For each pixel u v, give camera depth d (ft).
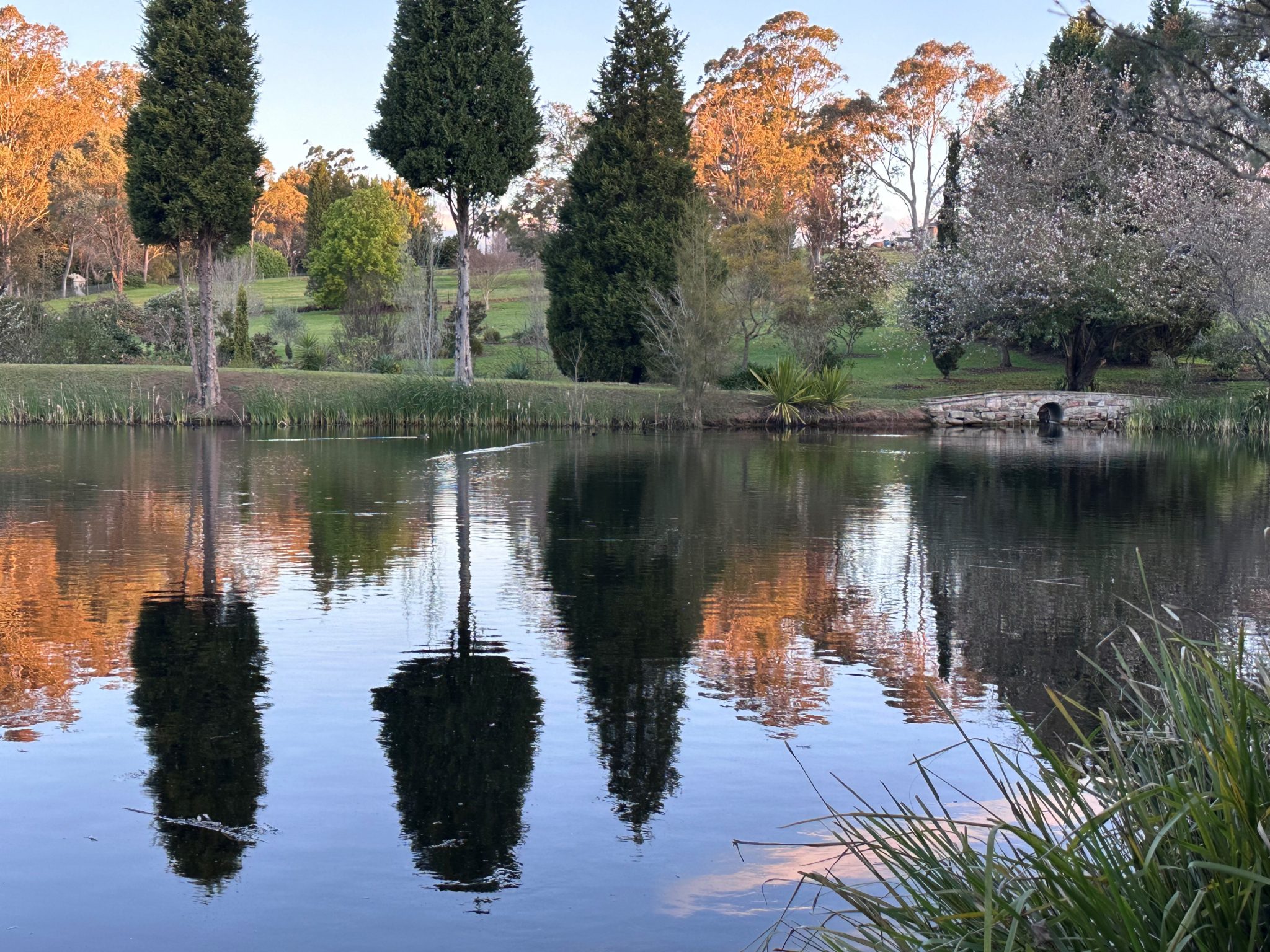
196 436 80.02
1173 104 10.32
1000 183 113.70
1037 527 38.88
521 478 54.44
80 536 35.29
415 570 30.14
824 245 164.35
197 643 22.07
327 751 16.11
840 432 95.50
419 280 137.28
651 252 105.81
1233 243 89.45
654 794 14.60
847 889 9.29
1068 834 8.91
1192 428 94.73
